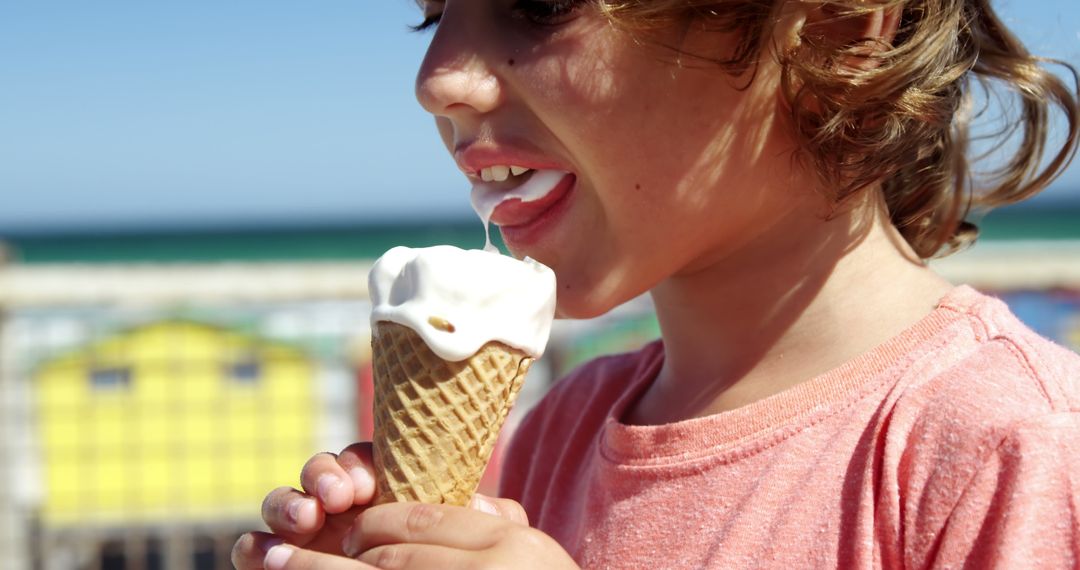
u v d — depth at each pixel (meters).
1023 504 0.45
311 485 0.50
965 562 0.46
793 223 0.54
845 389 0.52
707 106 0.52
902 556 0.47
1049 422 0.46
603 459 0.57
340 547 0.51
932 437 0.48
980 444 0.46
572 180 0.54
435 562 0.47
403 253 0.51
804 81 0.52
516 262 0.50
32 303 1.51
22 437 1.51
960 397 0.48
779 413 0.52
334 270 1.56
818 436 0.51
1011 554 0.45
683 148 0.52
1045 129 0.65
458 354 0.48
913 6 0.55
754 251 0.54
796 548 0.49
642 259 0.53
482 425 0.49
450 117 0.54
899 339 0.52
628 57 0.52
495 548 0.47
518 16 0.53
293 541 0.51
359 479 0.50
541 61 0.52
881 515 0.48
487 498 0.54
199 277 1.54
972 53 0.60
